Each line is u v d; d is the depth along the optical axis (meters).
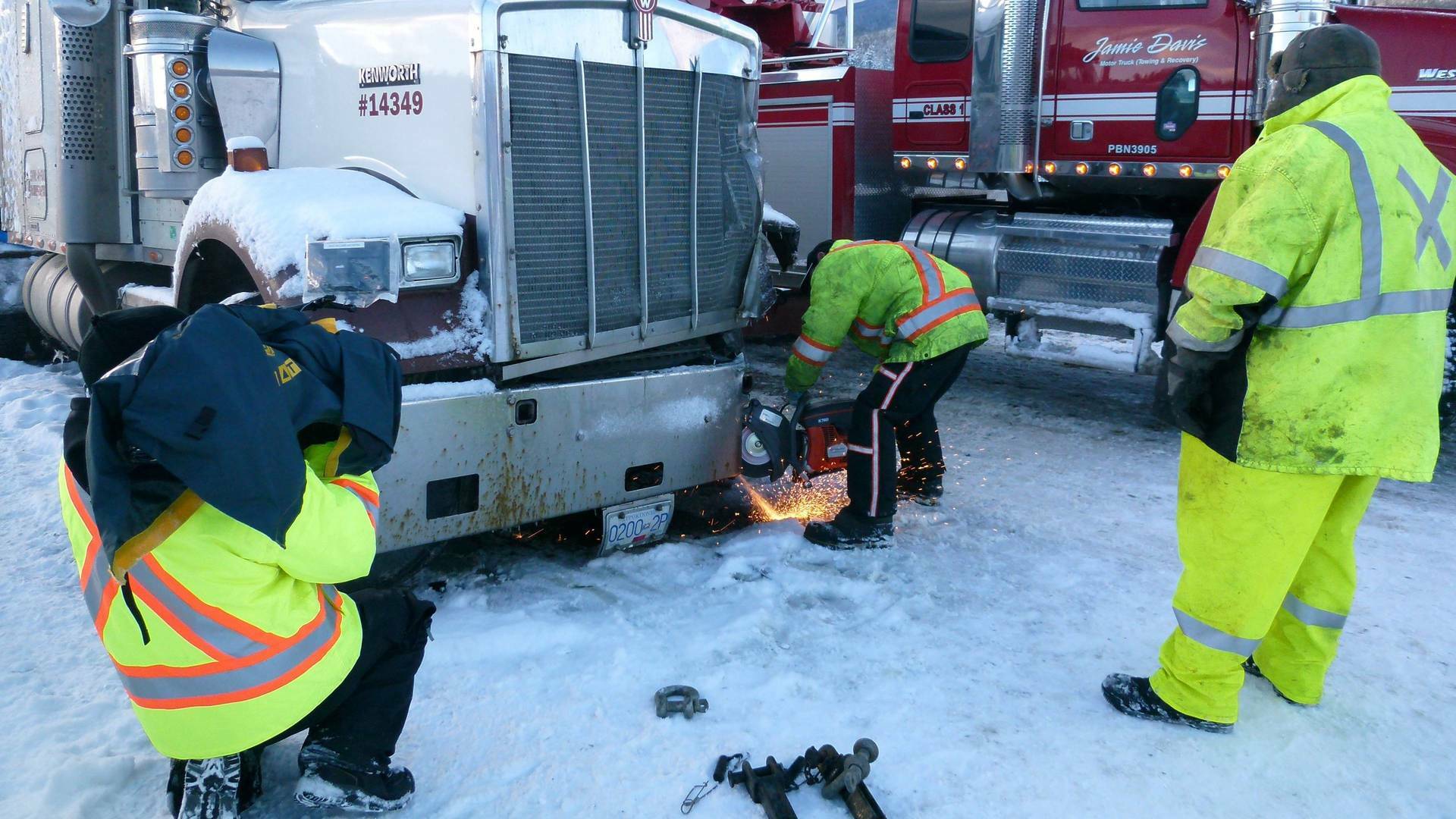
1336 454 2.73
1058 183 6.60
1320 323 2.71
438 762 2.83
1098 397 7.13
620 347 4.02
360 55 3.86
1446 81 5.38
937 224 6.97
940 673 3.37
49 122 5.29
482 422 3.62
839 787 2.67
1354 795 2.79
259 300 3.54
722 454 4.41
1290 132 2.77
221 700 2.15
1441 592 4.05
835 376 7.62
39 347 7.59
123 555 1.97
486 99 3.46
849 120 7.16
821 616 3.78
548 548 4.38
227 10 4.52
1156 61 5.93
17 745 2.82
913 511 4.88
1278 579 2.89
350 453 2.22
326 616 2.32
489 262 3.55
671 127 4.11
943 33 6.65
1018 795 2.75
